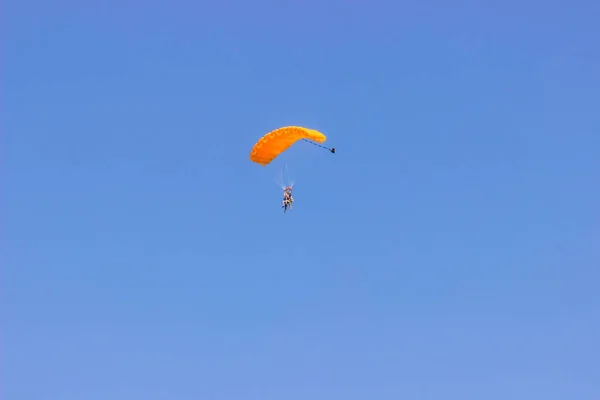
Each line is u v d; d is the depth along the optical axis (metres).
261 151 175.62
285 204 170.00
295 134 170.00
